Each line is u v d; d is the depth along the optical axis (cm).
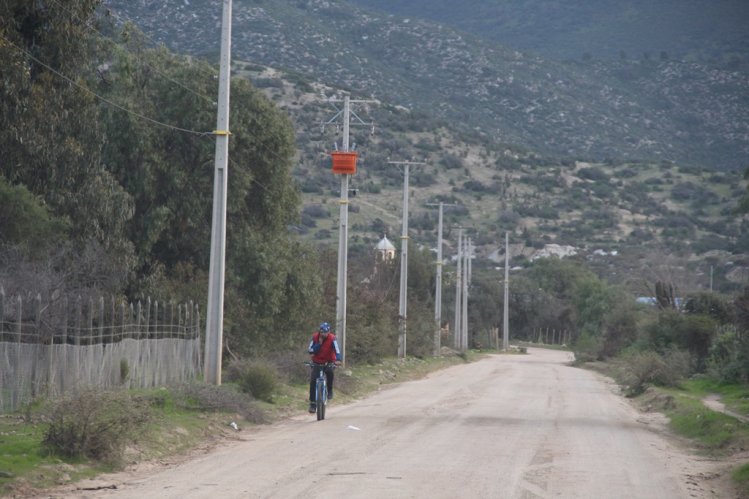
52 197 4325
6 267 3575
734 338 6819
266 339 6269
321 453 2589
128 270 4794
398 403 4534
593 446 2920
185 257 6088
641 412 4666
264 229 6425
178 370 4381
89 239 4419
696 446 3173
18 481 2009
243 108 6106
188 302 5272
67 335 3288
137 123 5459
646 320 9431
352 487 2028
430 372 8456
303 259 6719
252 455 2559
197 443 2817
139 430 2589
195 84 5894
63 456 2294
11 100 3791
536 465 2434
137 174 5559
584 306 16712
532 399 5028
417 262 15050
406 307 10456
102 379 3419
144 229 5584
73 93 4162
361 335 7800
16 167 4125
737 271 16075
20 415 2752
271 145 6319
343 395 4928
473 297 19312
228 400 3447
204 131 5900
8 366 2805
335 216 18062
